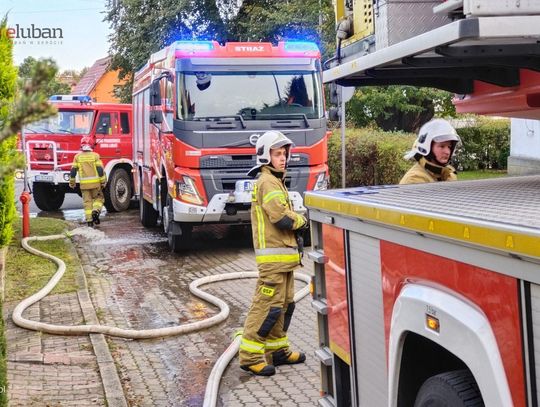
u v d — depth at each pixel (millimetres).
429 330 2488
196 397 5418
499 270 2088
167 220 11781
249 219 11297
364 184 16688
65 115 17719
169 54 11656
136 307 8266
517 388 2043
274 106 11148
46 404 5102
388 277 2824
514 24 2674
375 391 3041
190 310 8086
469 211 2475
